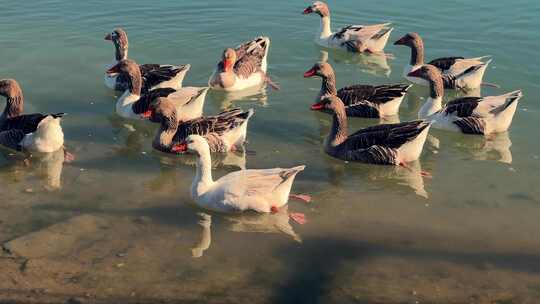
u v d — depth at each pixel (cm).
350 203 1463
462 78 2066
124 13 2683
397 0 2864
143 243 1291
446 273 1215
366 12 2727
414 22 2602
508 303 1134
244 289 1161
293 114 1923
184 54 2316
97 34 2467
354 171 1622
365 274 1210
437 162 1662
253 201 1381
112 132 1814
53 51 2311
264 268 1223
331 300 1136
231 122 1695
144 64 2178
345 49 2398
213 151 1680
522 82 2106
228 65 2052
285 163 1648
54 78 2114
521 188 1526
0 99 1980
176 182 1553
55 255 1240
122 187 1519
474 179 1572
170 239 1309
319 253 1272
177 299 1129
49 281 1163
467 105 1792
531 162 1652
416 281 1191
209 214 1405
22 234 1309
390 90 1898
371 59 2356
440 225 1373
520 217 1402
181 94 1855
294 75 2203
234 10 2745
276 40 2477
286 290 1162
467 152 1714
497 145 1745
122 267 1211
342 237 1326
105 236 1311
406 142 1617
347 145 1664
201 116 1878
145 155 1692
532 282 1191
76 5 2770
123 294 1137
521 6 2748
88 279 1173
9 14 2645
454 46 2367
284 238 1320
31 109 1902
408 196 1495
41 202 1439
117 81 2041
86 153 1688
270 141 1761
